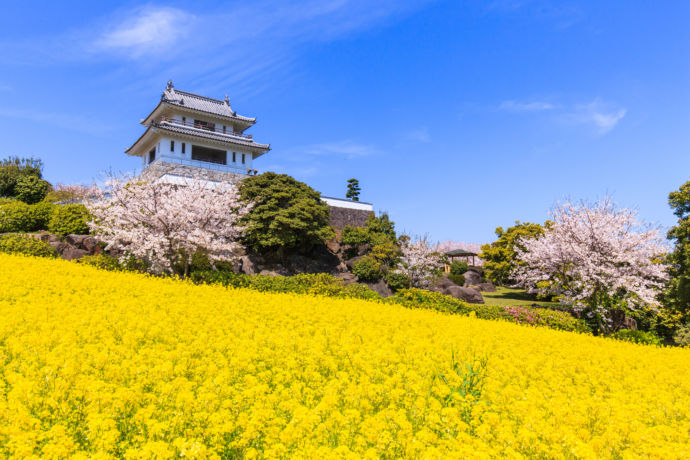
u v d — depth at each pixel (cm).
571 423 524
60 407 457
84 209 2409
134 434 440
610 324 2044
